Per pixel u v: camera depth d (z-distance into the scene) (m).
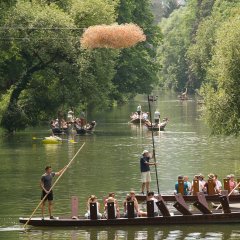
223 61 99.12
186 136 131.25
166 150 110.25
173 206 64.19
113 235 59.22
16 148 113.12
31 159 100.38
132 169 91.06
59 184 80.81
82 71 129.88
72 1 139.75
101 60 131.50
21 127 134.00
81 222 61.91
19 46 128.50
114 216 62.06
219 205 67.38
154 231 60.34
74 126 143.50
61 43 128.25
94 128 147.62
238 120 99.00
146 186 75.00
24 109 135.12
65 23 128.75
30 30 128.62
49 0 139.38
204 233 59.66
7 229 61.41
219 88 99.81
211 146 115.06
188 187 73.75
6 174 87.69
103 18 135.38
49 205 63.28
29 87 135.12
